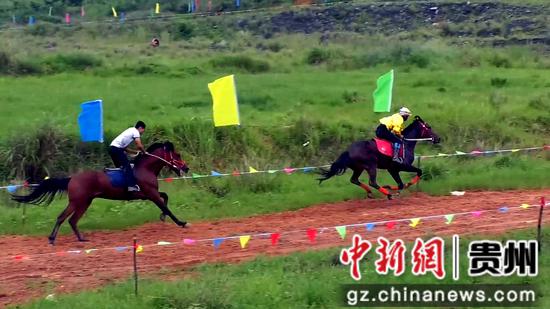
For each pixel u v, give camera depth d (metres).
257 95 28.11
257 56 39.34
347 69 36.75
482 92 29.78
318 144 23.56
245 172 21.02
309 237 15.32
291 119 24.73
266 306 11.57
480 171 21.69
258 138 23.41
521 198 19.27
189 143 22.86
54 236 16.20
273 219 17.98
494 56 38.16
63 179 16.64
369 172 19.30
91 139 17.92
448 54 38.62
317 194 19.70
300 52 41.03
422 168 21.42
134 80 32.25
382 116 25.78
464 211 17.94
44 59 34.88
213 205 19.02
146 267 14.27
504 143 24.66
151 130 23.02
